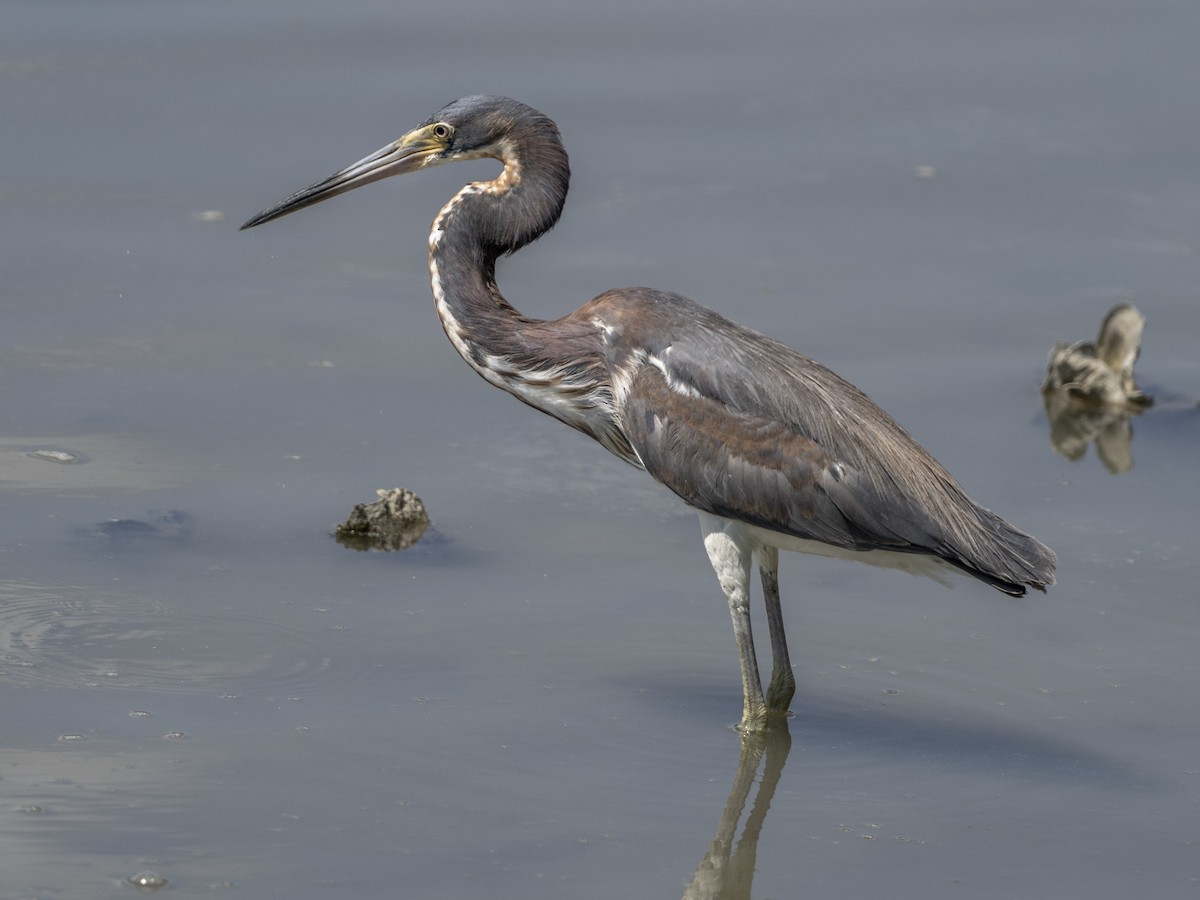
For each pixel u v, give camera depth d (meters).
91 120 20.64
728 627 11.94
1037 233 19.50
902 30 24.86
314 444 14.44
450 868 8.76
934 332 17.23
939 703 11.05
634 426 11.17
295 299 17.33
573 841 9.14
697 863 9.01
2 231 18.12
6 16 23.53
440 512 13.41
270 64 22.22
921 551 10.75
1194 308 17.98
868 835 9.43
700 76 22.86
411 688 10.75
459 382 15.87
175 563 12.22
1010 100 22.81
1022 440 15.27
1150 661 11.52
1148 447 15.25
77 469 13.65
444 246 11.78
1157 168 21.06
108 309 16.73
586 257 18.41
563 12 24.66
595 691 10.91
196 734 9.98
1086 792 9.95
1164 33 25.02
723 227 19.27
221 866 8.62
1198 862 9.17
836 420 10.85
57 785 9.30
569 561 12.72
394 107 20.97
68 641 11.01
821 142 21.39
